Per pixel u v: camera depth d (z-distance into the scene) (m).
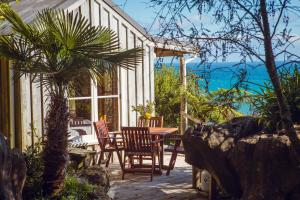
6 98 8.05
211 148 5.98
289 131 2.52
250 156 5.36
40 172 5.98
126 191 7.30
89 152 7.75
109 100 9.80
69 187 5.95
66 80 5.63
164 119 14.03
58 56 5.44
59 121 5.66
